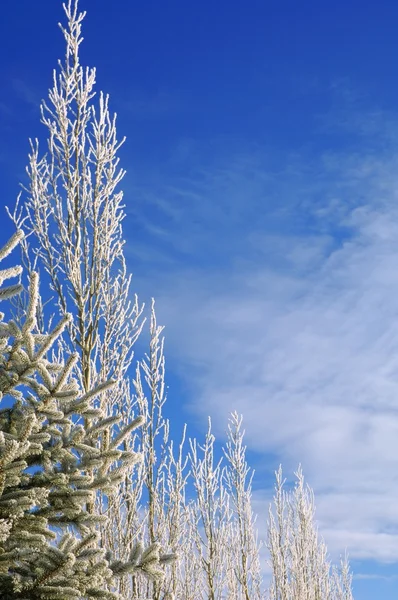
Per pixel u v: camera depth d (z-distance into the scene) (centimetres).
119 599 438
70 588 412
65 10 803
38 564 422
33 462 457
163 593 902
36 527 425
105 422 475
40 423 442
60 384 444
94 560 468
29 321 422
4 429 450
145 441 936
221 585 1123
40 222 784
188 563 1113
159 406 957
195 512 1164
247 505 1346
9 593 416
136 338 832
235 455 1371
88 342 768
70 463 467
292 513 1706
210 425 1225
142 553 483
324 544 1798
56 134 792
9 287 442
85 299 777
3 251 410
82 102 802
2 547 407
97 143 798
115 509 841
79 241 780
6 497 408
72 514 453
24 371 435
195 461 1197
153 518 916
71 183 789
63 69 801
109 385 468
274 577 1575
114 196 809
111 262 800
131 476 870
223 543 1160
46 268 778
